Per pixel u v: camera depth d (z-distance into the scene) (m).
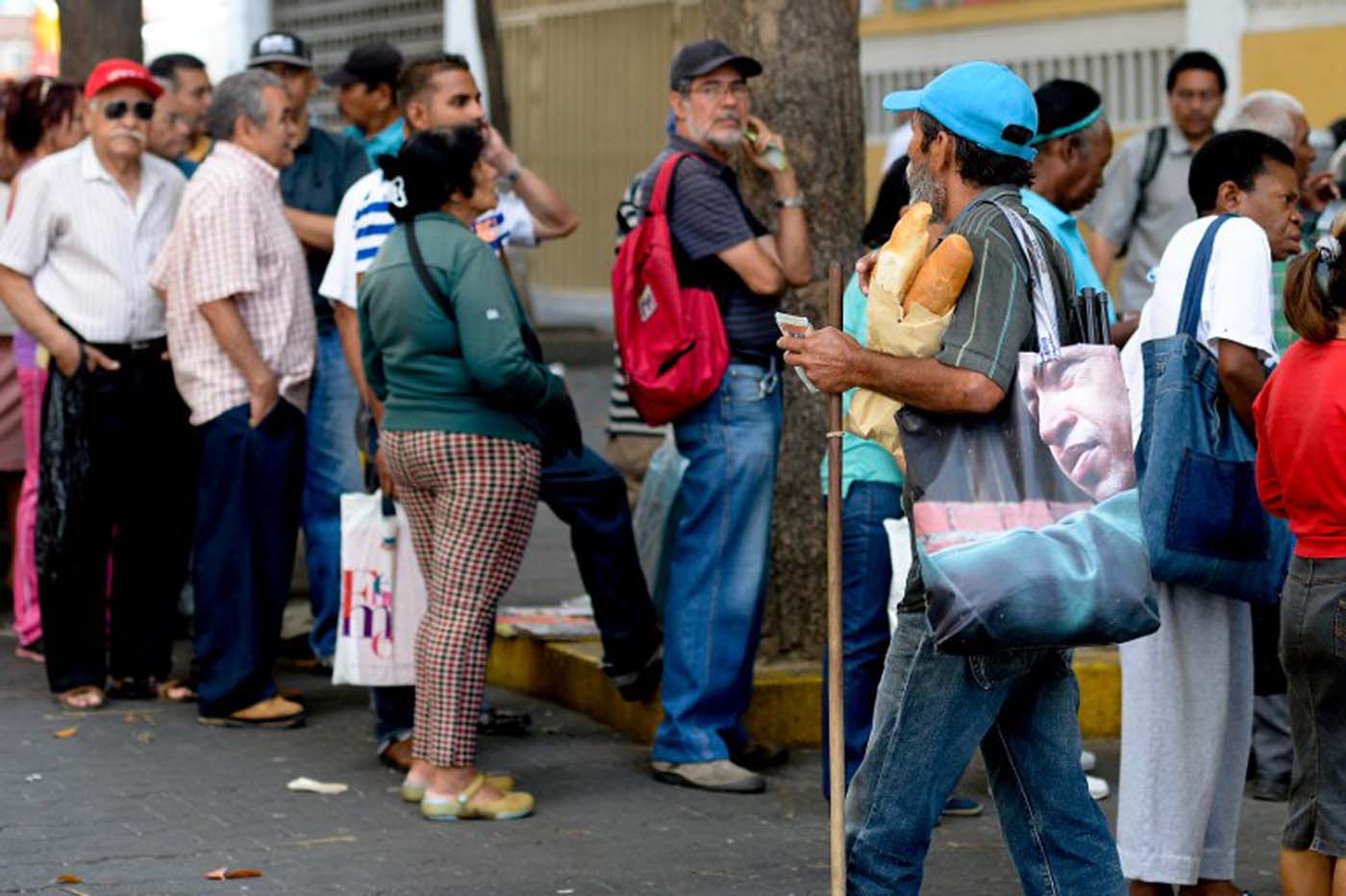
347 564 7.63
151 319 8.71
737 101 7.39
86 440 8.61
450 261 7.00
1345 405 5.34
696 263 7.35
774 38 8.26
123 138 8.58
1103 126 7.14
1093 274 6.83
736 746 7.83
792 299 8.32
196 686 8.93
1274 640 6.46
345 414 9.28
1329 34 16.36
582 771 7.84
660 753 7.69
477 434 7.06
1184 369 5.94
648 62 22.00
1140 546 4.83
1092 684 8.42
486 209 7.20
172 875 6.46
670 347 7.32
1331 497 5.39
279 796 7.42
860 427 5.26
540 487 7.89
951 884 6.56
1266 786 7.68
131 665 8.88
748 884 6.50
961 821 7.27
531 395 7.02
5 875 6.42
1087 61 18.02
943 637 4.76
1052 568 4.74
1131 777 6.18
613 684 8.28
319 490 9.30
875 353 4.85
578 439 7.35
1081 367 4.91
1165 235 9.93
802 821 7.20
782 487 8.48
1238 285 5.88
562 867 6.64
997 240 4.91
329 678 9.47
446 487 7.12
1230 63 16.88
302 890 6.34
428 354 7.04
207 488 8.34
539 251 23.62
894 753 5.06
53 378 8.64
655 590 8.07
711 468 7.46
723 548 7.53
